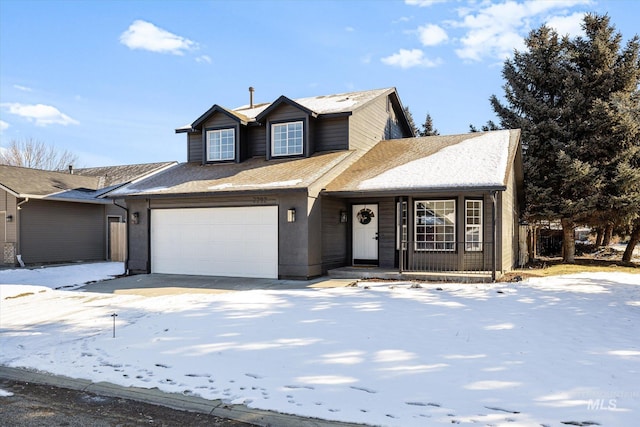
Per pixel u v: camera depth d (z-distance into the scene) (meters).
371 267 13.69
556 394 4.28
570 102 18.23
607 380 4.62
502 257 12.51
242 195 12.50
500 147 13.77
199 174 15.34
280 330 6.82
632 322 7.18
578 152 17.88
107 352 6.15
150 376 5.23
